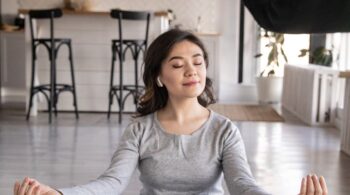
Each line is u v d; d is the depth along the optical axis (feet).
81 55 17.83
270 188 8.91
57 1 23.88
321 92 15.99
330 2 8.63
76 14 17.26
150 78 4.18
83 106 18.26
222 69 23.73
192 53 3.97
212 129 4.08
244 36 23.65
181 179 3.98
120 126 15.40
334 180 9.52
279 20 9.23
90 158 11.06
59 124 15.61
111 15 15.96
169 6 23.72
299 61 22.47
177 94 4.00
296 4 8.88
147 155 4.03
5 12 23.20
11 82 21.97
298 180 9.47
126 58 17.76
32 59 16.71
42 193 3.07
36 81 17.81
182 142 4.00
